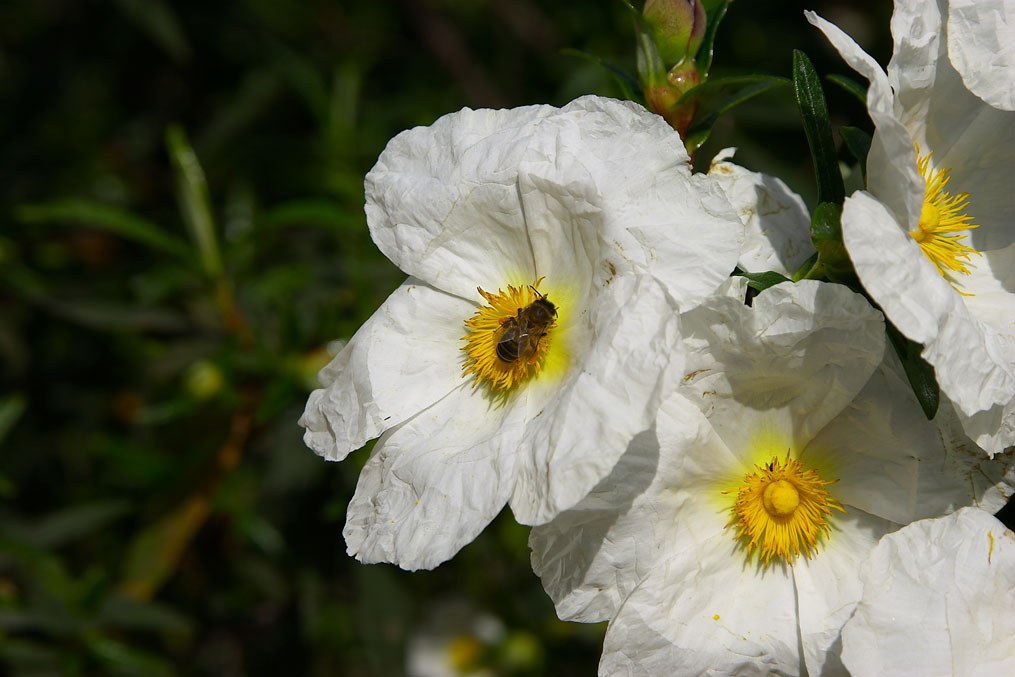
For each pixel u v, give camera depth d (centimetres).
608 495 44
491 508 43
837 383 45
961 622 44
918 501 45
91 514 56
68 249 62
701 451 45
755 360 44
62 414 61
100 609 54
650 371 43
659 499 44
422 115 62
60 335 61
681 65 46
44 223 61
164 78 64
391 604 55
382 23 68
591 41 63
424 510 44
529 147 45
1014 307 45
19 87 63
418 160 46
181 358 58
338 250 58
